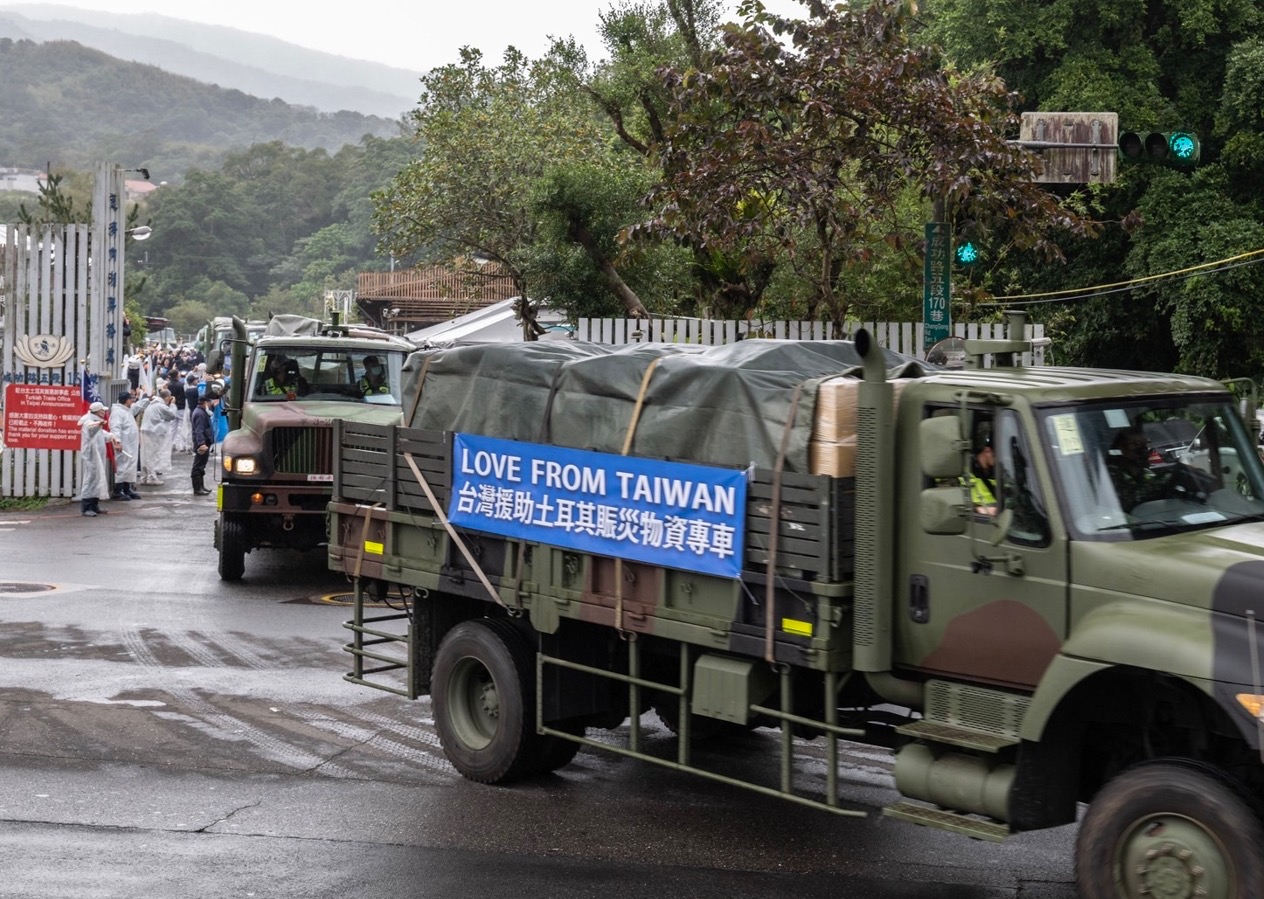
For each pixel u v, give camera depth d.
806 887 7.91
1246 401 8.24
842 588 7.73
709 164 18.22
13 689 12.28
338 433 11.01
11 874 7.96
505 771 9.78
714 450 8.41
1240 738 6.84
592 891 7.80
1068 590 7.14
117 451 27.80
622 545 8.81
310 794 9.65
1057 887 7.96
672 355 9.10
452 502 9.95
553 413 9.40
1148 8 32.72
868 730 8.62
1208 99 32.53
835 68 17.86
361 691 12.57
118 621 15.45
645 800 9.60
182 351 58.09
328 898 7.66
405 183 27.12
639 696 9.08
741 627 8.19
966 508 7.36
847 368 8.56
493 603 10.17
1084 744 7.67
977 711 7.54
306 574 19.20
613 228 23.70
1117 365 34.78
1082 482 7.26
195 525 24.41
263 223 158.75
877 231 22.48
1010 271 32.25
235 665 13.45
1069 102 30.78
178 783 9.82
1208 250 29.48
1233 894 6.34
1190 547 7.01
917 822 7.52
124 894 7.68
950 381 7.79
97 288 27.45
